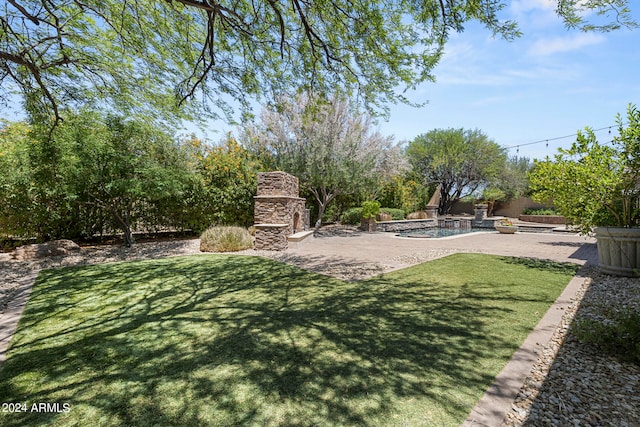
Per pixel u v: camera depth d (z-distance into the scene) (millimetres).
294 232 10625
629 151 5133
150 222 10938
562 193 6008
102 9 4539
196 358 2543
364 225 14984
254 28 4535
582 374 2242
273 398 1992
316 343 2799
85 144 7590
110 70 5609
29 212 7883
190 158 10820
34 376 2297
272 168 13203
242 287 4781
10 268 6355
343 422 1761
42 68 4871
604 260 5480
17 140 8211
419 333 2996
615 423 1728
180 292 4523
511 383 2141
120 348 2742
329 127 12891
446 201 28359
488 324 3209
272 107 6027
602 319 3270
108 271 5973
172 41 4973
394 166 14969
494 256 7477
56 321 3422
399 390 2062
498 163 24625
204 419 1803
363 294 4348
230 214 12211
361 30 4125
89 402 1979
